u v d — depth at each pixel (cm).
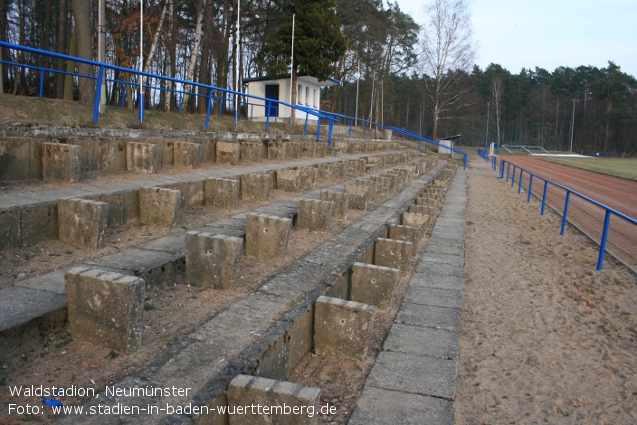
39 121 956
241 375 359
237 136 1473
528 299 791
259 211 934
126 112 1369
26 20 3438
